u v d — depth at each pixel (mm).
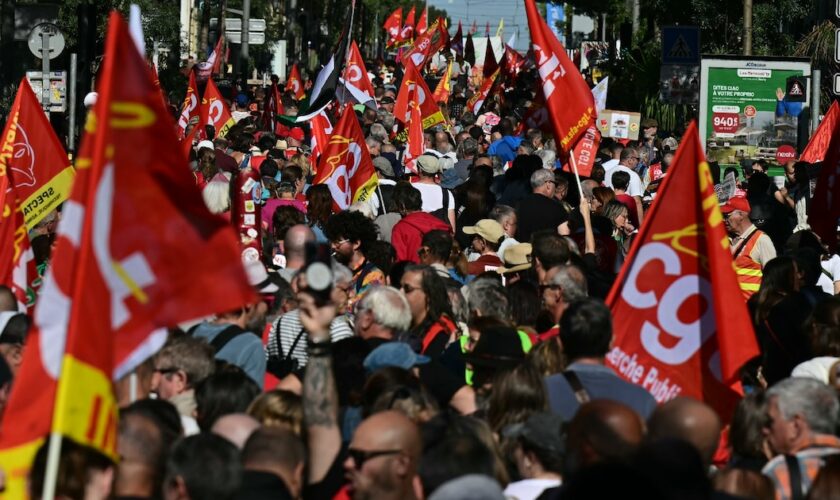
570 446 14055
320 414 16047
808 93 58781
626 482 11109
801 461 15945
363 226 29219
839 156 31172
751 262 34312
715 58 59406
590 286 27781
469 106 100688
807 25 86062
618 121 67000
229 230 13930
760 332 25312
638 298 19172
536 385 17516
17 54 81938
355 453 14266
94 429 13203
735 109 59562
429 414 16875
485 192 38219
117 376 13617
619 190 43688
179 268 13820
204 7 133375
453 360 22453
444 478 14180
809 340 22031
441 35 123688
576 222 33312
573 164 31250
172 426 15766
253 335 21359
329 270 15625
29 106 29812
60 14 76562
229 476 13695
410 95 65188
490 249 31844
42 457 13453
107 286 13422
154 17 88062
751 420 16844
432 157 39812
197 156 48250
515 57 116938
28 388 13641
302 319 16016
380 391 17516
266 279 24391
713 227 18734
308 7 183750
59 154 30047
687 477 13031
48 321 13586
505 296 22969
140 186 13641
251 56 138625
